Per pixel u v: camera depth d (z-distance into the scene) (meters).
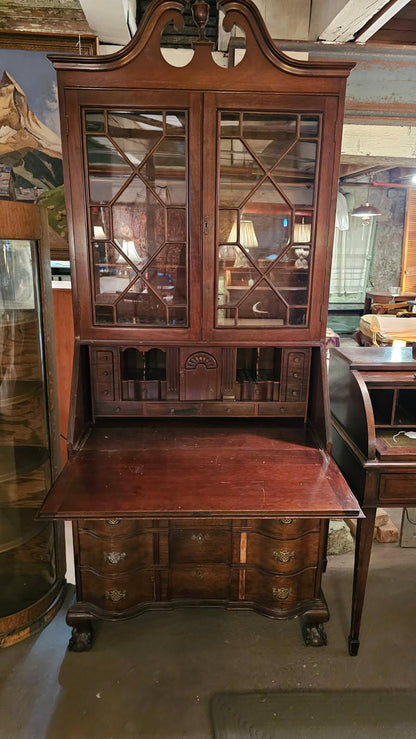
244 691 1.46
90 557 1.49
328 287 1.57
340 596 1.86
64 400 2.39
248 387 1.68
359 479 1.53
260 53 1.37
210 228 1.50
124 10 1.77
